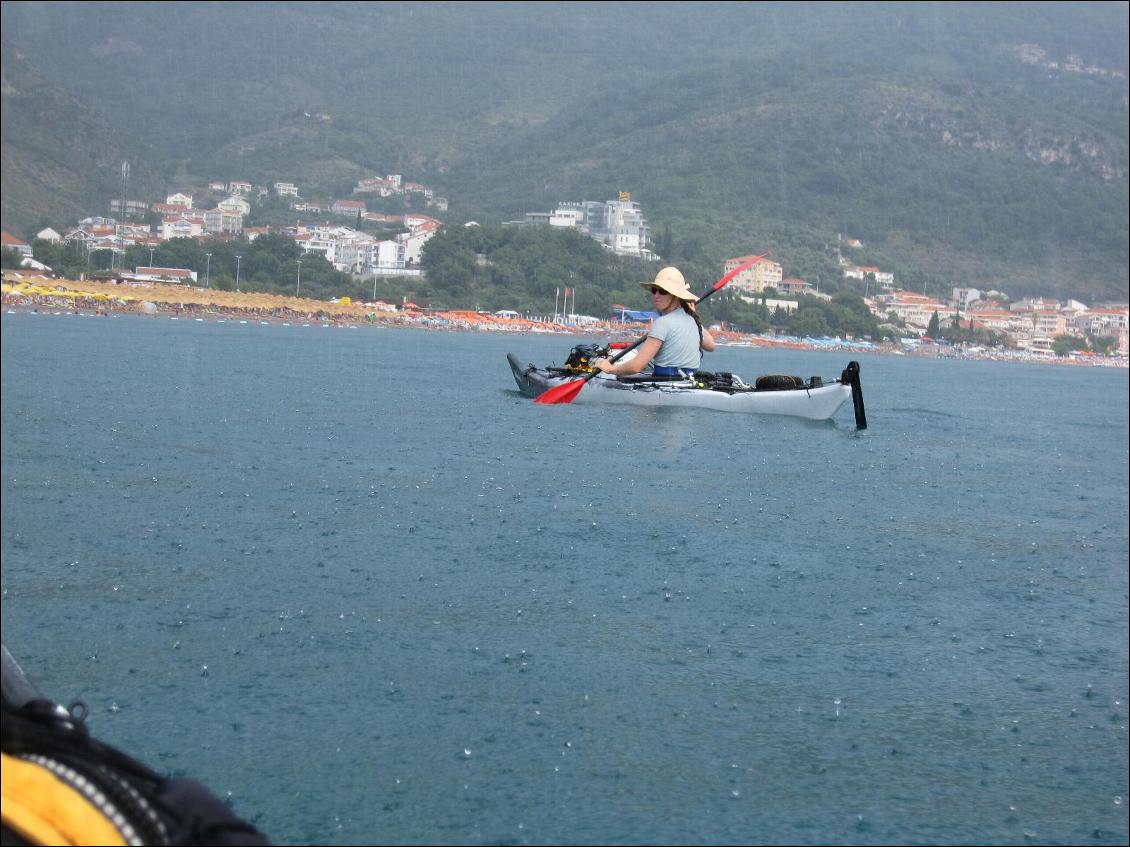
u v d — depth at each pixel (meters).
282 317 140.62
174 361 37.22
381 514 10.08
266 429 17.06
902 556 9.30
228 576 7.42
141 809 1.99
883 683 5.68
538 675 5.55
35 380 25.08
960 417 30.77
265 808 3.88
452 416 20.14
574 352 24.00
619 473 13.55
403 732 4.69
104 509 9.79
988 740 4.88
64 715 2.12
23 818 1.94
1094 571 9.11
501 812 3.91
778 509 11.47
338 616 6.50
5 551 7.94
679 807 4.03
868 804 4.13
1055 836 3.90
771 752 4.64
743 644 6.30
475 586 7.41
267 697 5.06
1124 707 5.41
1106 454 21.97
